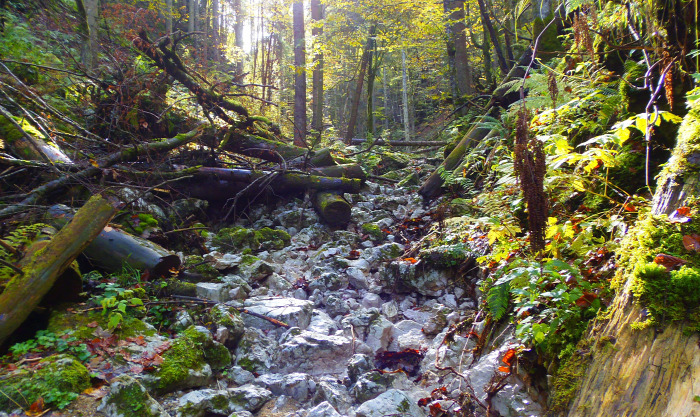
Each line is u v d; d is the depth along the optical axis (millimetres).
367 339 3512
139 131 6562
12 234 3676
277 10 16203
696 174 2156
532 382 2387
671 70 2801
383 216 6512
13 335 3004
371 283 4465
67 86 6742
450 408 2549
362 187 7824
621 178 3152
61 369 2576
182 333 3289
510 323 2775
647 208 2527
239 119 7566
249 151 7250
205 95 7082
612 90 3658
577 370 1978
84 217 3115
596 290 2404
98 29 8508
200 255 5227
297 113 12703
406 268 4195
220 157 7773
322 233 6043
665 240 2027
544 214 2248
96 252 3980
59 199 4730
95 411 2408
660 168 3000
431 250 4145
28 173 4805
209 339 3207
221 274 4465
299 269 5031
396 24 12656
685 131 2357
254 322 3672
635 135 3232
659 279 1911
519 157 2242
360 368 3047
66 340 2908
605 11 3873
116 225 4289
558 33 6250
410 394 2785
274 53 19312
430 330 3500
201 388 2953
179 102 7344
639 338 1852
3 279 3047
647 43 3318
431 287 4082
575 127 3707
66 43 8133
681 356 1706
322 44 12852
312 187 6707
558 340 2299
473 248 3990
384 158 9969
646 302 1908
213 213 6520
